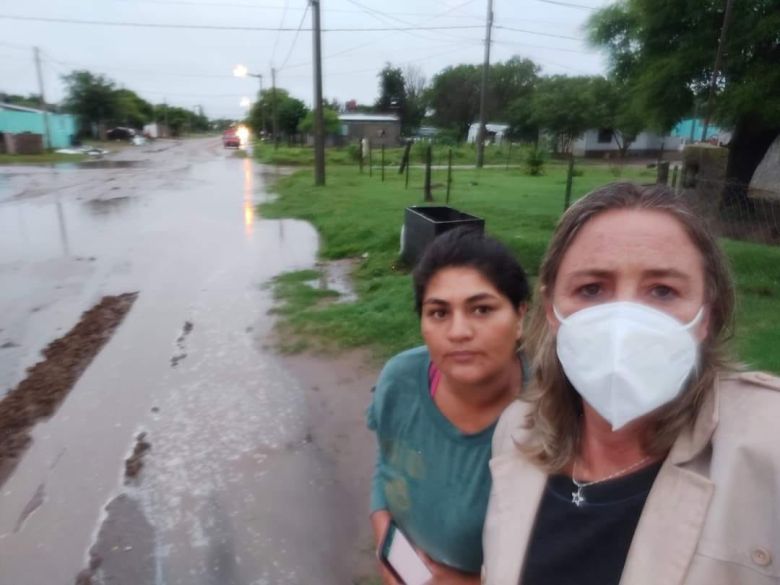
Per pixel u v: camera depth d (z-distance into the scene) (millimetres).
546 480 1127
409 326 5812
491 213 13188
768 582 851
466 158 38312
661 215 1024
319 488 3543
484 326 1342
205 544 3111
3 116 46250
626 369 968
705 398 1003
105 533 3221
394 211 13453
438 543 1479
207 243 11594
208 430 4270
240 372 5262
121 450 4055
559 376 1150
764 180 15266
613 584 959
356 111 75375
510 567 1078
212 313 7055
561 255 1107
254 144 68000
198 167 33406
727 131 11719
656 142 45406
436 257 1382
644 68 11531
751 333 4727
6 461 3984
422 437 1494
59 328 6859
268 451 3961
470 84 63000
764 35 9266
